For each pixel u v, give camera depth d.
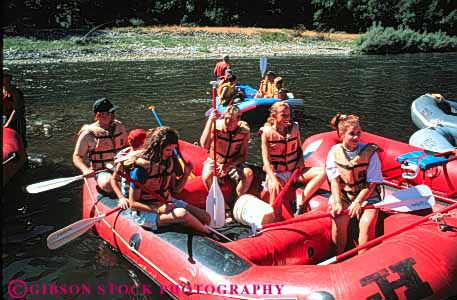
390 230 3.83
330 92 12.44
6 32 24.28
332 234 3.90
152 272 3.77
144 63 18.55
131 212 4.13
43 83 13.57
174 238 3.69
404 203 3.89
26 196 5.47
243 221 4.25
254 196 4.54
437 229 3.57
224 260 3.39
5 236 4.56
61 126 8.74
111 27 30.16
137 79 14.45
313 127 8.70
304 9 37.97
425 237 3.46
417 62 20.55
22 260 4.16
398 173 5.35
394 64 19.61
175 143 3.76
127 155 3.93
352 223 3.98
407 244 3.38
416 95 12.08
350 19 36.09
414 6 34.31
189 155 5.44
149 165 3.75
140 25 32.06
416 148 5.38
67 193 5.56
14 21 25.31
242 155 4.62
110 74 15.48
